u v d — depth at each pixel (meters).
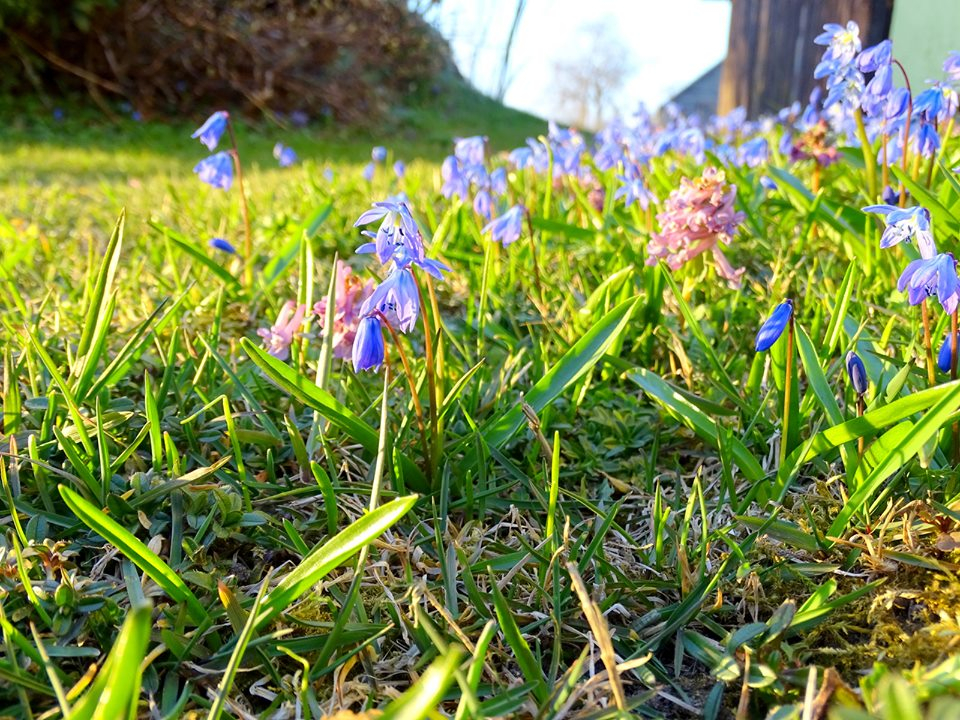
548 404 0.22
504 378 0.25
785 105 0.91
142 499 0.19
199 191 0.61
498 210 0.43
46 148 1.21
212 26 1.54
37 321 0.27
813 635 0.16
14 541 0.16
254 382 0.26
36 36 1.47
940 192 0.27
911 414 0.18
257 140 1.48
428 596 0.16
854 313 0.28
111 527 0.15
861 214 0.33
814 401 0.22
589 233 0.38
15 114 1.42
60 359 0.28
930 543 0.18
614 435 0.25
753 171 0.47
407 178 0.61
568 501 0.22
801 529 0.19
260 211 0.57
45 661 0.14
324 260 0.43
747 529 0.20
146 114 1.51
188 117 1.57
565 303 0.31
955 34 0.65
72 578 0.16
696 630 0.17
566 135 0.47
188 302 0.33
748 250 0.37
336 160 1.18
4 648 0.15
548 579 0.18
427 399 0.25
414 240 0.17
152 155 1.19
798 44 0.88
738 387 0.26
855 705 0.13
